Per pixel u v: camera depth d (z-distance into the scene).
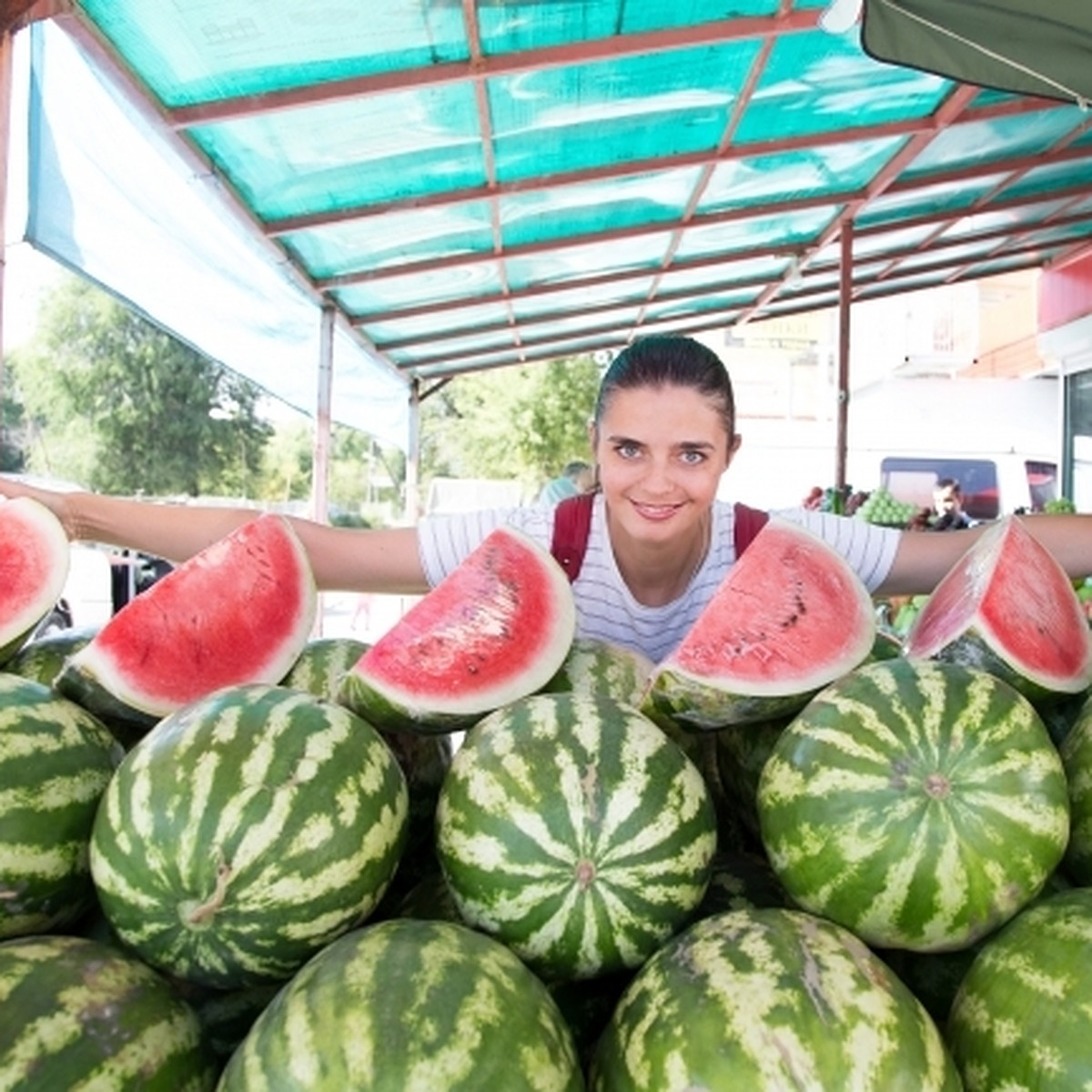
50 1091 1.39
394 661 2.16
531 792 1.72
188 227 7.27
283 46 5.54
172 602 2.29
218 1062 1.65
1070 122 9.27
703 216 10.41
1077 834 1.87
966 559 2.44
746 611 2.25
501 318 13.84
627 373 2.59
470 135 7.30
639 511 2.63
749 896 1.90
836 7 5.11
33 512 2.35
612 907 1.69
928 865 1.63
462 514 3.17
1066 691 2.08
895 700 1.78
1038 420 20.81
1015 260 15.30
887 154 9.40
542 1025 1.47
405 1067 1.34
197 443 32.59
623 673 2.37
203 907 1.57
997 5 4.65
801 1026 1.42
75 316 31.64
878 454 21.14
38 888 1.70
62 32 4.95
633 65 6.64
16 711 1.81
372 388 15.45
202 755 1.68
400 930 1.58
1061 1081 1.44
